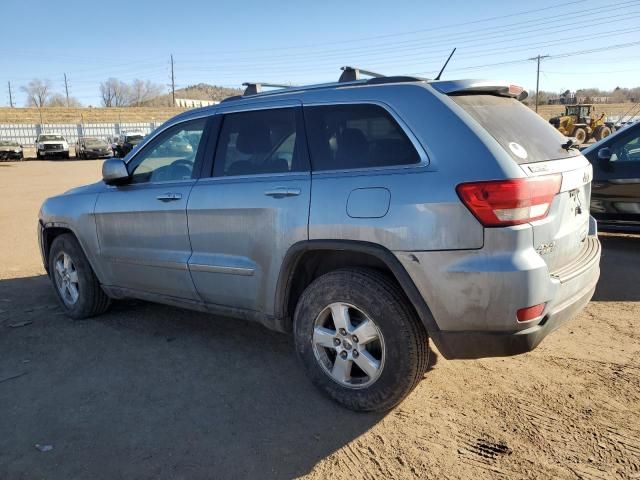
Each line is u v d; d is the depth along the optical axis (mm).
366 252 3072
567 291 3037
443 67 3486
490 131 2967
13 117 65062
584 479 2646
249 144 3742
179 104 117500
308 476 2738
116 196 4477
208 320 4895
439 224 2842
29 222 10594
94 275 4844
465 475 2703
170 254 4098
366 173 3139
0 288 6051
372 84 3381
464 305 2836
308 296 3367
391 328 3055
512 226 2754
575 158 3430
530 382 3580
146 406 3420
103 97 113750
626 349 4047
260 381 3717
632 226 6855
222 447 2982
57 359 4137
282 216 3396
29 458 2914
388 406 3186
